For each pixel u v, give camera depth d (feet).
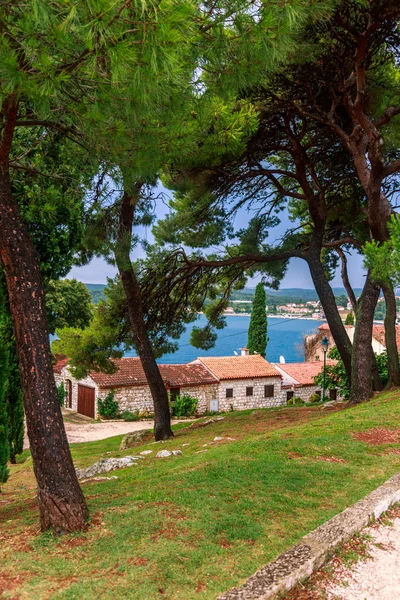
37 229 44.45
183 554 13.50
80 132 20.97
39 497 15.69
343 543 14.75
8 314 38.73
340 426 31.68
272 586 11.71
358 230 54.75
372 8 32.50
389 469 22.43
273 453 25.11
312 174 48.60
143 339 50.67
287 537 14.96
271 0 14.89
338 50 37.63
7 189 16.67
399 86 41.70
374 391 51.26
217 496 18.21
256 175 47.29
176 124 21.15
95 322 53.31
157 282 50.42
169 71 12.71
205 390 112.06
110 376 103.55
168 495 18.58
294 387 124.26
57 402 16.33
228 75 18.80
